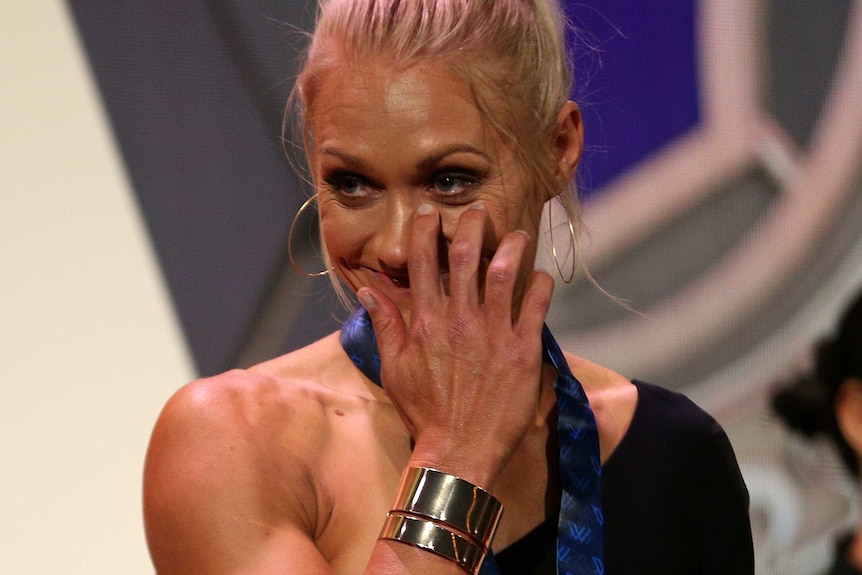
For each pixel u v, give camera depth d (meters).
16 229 6.10
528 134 2.60
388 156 2.47
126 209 6.19
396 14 2.46
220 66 6.18
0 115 6.07
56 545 6.14
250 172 6.20
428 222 2.50
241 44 6.15
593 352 6.35
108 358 6.18
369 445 2.74
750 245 6.34
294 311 6.24
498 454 2.44
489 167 2.53
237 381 2.74
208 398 2.65
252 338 6.24
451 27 2.47
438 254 2.58
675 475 3.14
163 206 6.20
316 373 2.89
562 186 2.82
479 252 2.48
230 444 2.56
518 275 2.68
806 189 6.32
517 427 2.46
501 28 2.54
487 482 2.42
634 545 3.03
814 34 6.29
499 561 2.80
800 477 6.29
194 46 6.18
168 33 6.16
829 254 6.30
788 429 6.30
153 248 6.20
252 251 6.22
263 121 6.17
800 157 6.32
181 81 6.17
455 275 2.48
